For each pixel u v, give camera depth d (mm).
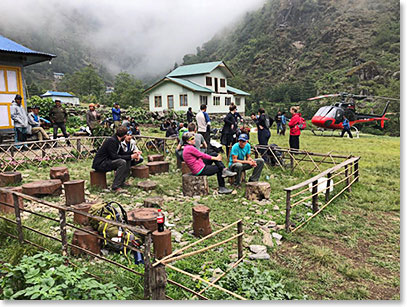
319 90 79125
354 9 121000
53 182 5773
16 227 4039
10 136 10422
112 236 3844
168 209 5500
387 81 71812
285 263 4020
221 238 4520
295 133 9859
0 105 10297
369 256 4371
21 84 10812
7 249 3625
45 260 3223
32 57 10633
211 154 8172
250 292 3117
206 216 4477
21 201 4918
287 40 122312
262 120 9359
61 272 2836
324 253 4164
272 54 118438
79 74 110000
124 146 6652
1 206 4762
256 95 91938
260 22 152000
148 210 4559
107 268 3498
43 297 2543
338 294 3424
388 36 93375
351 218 5676
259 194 6090
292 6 141375
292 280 3602
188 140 6281
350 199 6707
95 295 2744
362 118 22984
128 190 6367
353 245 4645
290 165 9055
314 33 120688
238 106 40750
